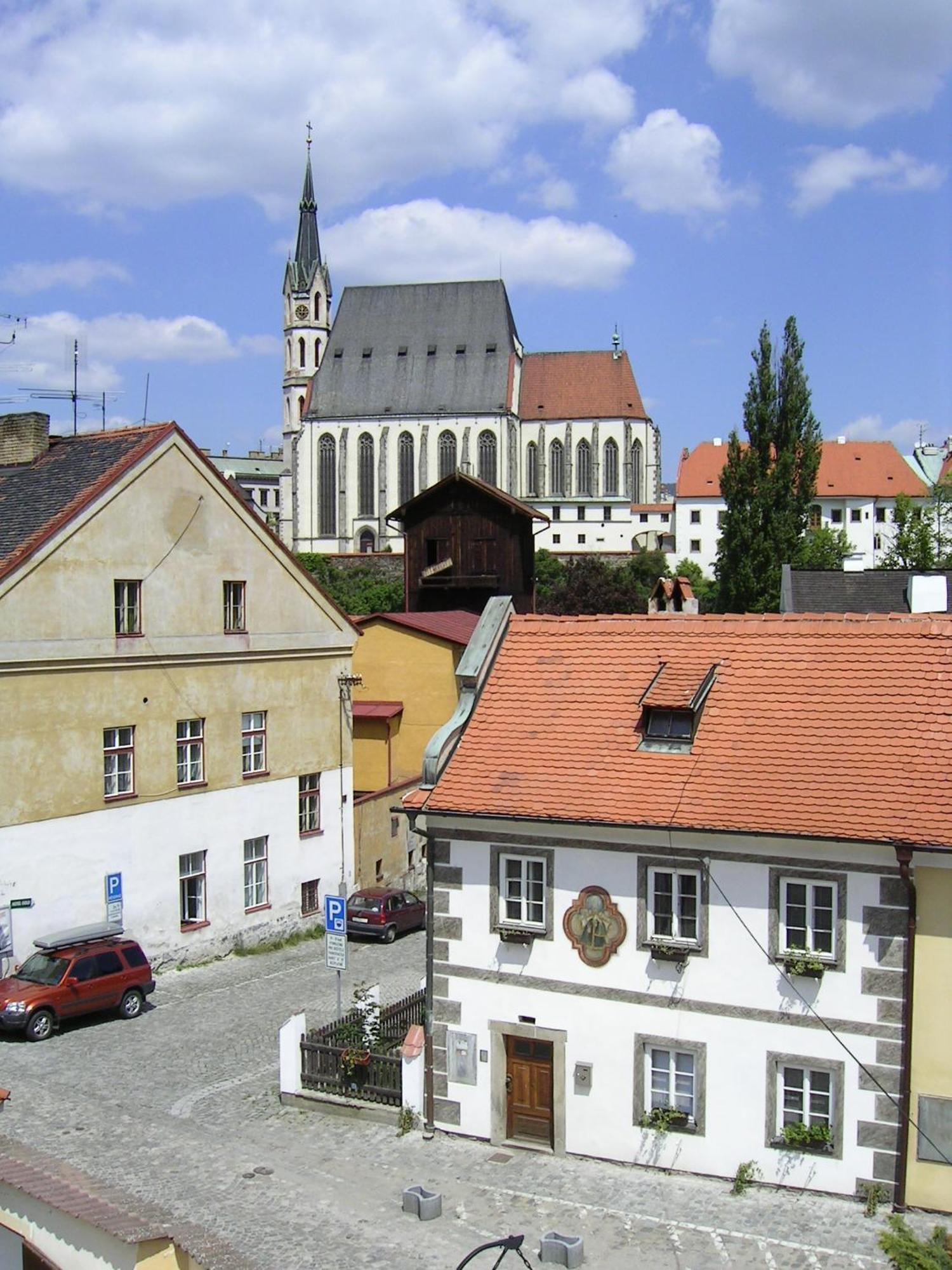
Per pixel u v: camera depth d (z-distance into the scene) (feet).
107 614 107.45
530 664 81.05
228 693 120.47
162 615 113.09
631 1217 62.34
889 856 62.75
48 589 101.91
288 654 127.85
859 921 63.62
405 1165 69.10
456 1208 63.62
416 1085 74.49
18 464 118.83
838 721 70.23
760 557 293.02
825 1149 64.44
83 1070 83.51
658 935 68.49
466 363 549.54
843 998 63.98
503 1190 65.87
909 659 72.59
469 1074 72.95
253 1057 87.10
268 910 124.57
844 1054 63.93
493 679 80.53
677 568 457.27
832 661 74.08
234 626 121.90
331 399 554.87
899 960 62.85
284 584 127.34
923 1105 62.59
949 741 67.05
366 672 169.27
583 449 545.85
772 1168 65.57
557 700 77.87
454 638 165.37
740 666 75.87
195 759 117.50
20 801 99.60
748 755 69.77
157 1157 69.26
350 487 549.13
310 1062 78.74
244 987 107.24
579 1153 70.03
